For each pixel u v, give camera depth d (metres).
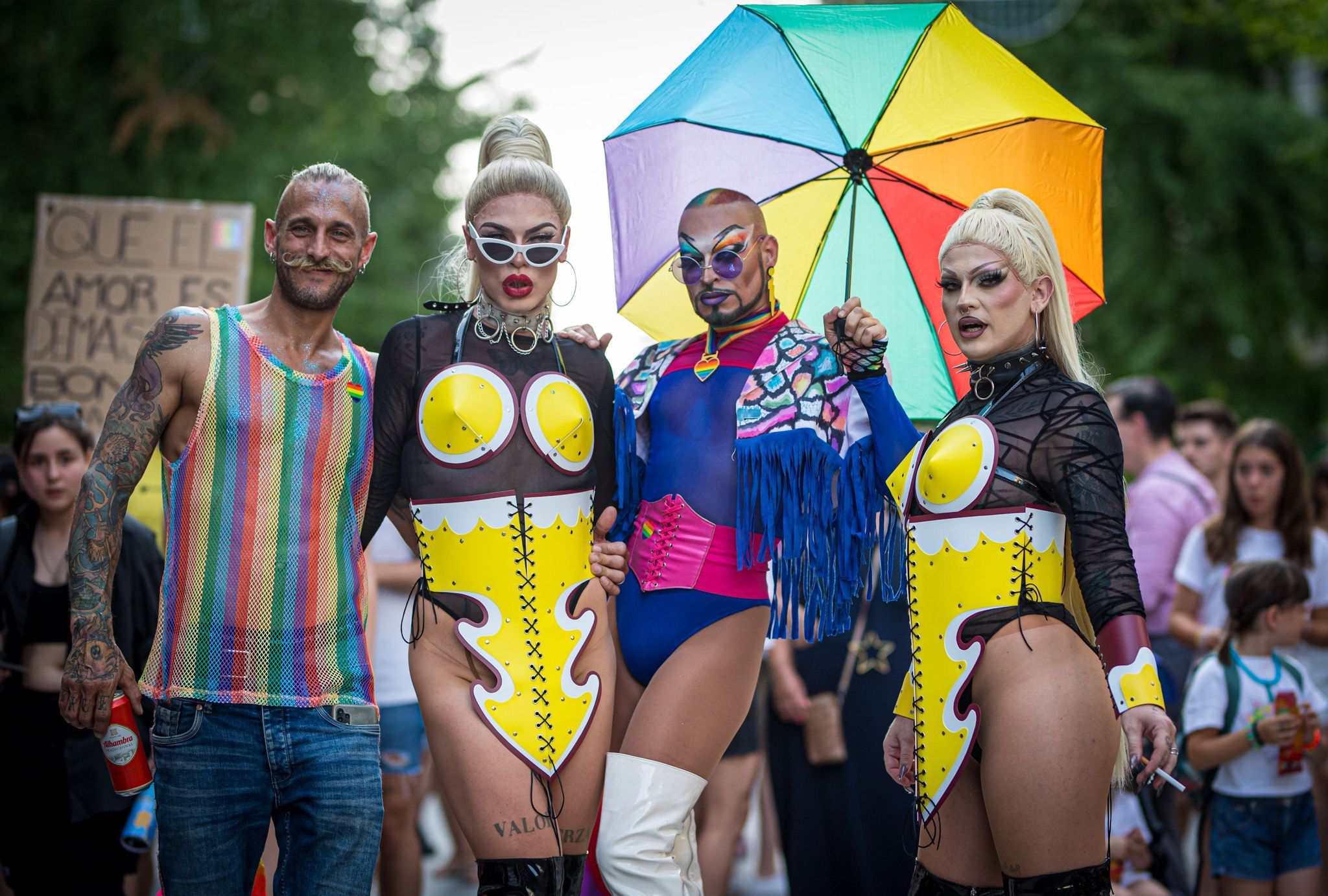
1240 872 4.88
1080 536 2.98
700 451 3.57
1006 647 2.99
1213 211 13.66
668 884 3.33
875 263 3.97
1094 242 3.81
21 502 4.66
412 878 5.15
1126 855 5.01
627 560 3.50
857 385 3.41
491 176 3.35
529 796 3.15
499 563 3.25
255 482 3.18
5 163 10.28
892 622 4.80
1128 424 6.14
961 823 3.11
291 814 3.22
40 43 10.39
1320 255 14.42
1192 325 13.77
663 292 4.05
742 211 3.62
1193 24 13.91
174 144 10.92
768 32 3.97
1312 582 5.70
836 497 3.52
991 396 3.16
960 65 3.88
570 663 3.27
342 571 3.26
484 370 3.30
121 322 5.95
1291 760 4.87
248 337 3.23
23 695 4.45
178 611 3.16
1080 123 3.79
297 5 11.98
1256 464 5.55
